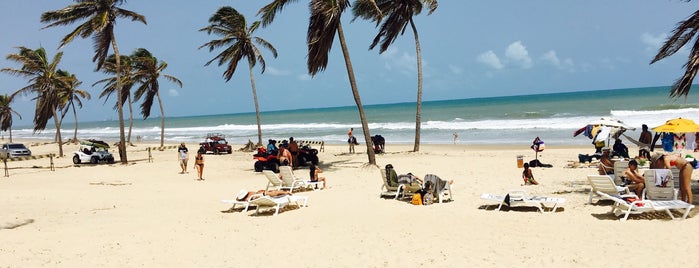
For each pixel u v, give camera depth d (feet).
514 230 30.07
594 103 284.61
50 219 38.11
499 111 268.00
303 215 36.65
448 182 41.55
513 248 26.35
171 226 34.50
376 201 41.34
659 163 37.09
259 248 28.30
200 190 52.06
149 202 44.98
